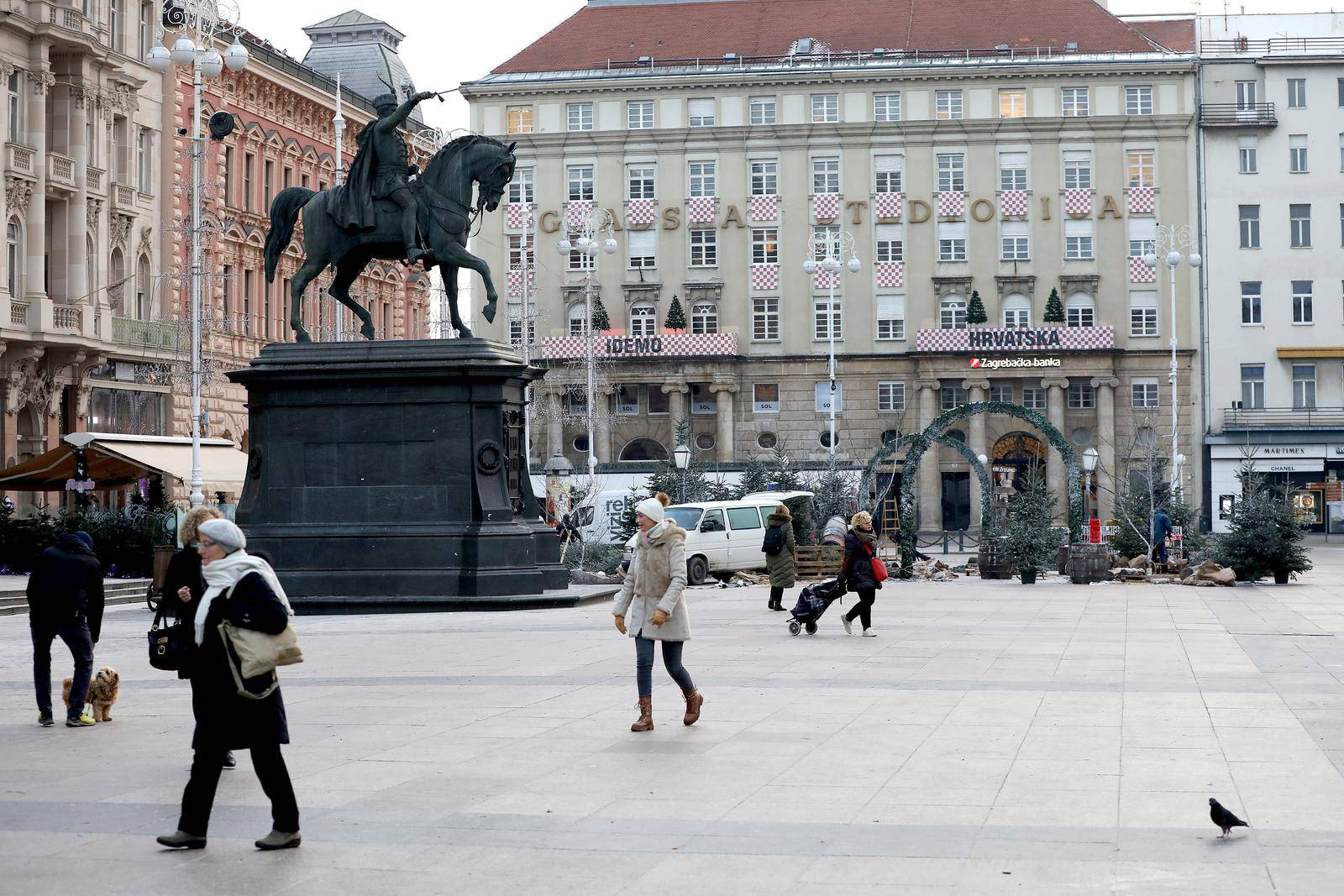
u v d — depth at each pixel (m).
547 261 97.88
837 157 96.88
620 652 22.12
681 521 44.12
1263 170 95.25
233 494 58.56
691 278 97.56
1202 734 14.30
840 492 50.75
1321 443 93.38
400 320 87.44
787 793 11.64
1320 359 94.75
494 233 98.38
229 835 10.49
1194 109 95.50
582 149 97.94
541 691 17.73
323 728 14.99
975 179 96.38
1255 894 8.62
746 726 14.94
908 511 46.06
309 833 10.44
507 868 9.44
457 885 9.07
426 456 30.88
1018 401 95.00
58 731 15.52
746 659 21.42
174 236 63.41
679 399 94.88
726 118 97.50
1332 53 95.56
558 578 32.50
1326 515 93.62
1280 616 29.62
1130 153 96.00
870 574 25.22
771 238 97.25
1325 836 10.05
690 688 14.92
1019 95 96.25
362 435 31.05
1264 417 94.19
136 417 60.59
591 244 66.56
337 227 31.62
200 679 10.06
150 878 9.31
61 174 55.25
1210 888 8.76
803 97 97.06
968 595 37.62
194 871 9.47
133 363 59.91
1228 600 34.97
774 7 101.56
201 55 41.03
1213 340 95.12
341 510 31.03
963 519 95.38
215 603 10.00
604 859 9.64
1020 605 33.31
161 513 43.59
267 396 31.36
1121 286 95.75
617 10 102.25
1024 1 100.25
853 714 15.77
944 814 10.85
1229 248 95.31
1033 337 93.38
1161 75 95.69
